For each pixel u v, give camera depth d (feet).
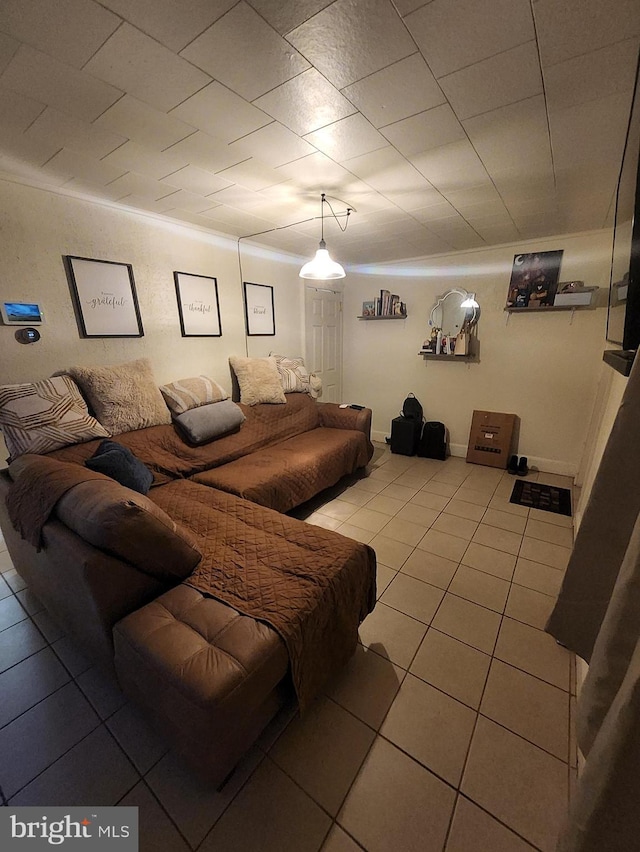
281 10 3.00
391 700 4.31
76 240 7.06
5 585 6.29
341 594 4.30
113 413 7.03
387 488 10.41
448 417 13.23
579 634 3.42
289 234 9.93
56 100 4.15
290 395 11.49
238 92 4.04
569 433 11.07
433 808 3.30
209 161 5.68
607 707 2.10
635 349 3.53
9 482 5.43
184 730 3.19
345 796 3.39
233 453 8.77
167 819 3.23
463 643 5.11
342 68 3.67
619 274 4.43
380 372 14.62
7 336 6.39
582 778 1.91
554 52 3.42
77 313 7.22
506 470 11.71
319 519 8.64
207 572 4.44
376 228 9.30
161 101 4.20
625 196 4.01
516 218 8.45
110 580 3.73
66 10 2.94
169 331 9.00
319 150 5.31
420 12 3.02
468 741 3.86
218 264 9.96
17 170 5.98
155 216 8.29
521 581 6.38
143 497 4.23
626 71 3.64
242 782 3.50
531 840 3.08
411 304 13.26
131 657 3.48
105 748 3.80
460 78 3.80
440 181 6.38
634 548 1.95
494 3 2.93
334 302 14.51
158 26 3.13
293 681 3.64
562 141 5.02
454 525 8.32
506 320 11.38
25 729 3.99
